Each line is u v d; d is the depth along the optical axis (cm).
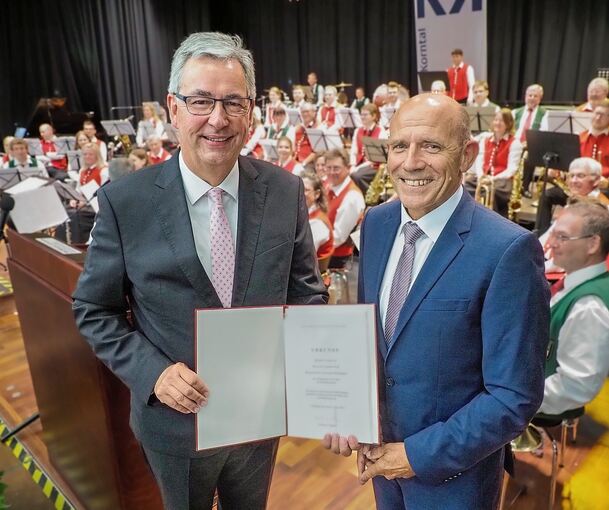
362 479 115
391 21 1060
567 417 180
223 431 116
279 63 1212
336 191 370
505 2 915
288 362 114
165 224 117
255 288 122
